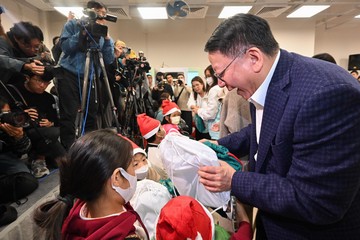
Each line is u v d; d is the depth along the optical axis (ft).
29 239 4.06
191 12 16.20
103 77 5.57
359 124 1.95
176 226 2.19
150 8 14.97
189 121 11.86
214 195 2.81
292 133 2.22
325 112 1.96
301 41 21.42
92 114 5.61
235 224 3.02
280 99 2.35
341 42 23.97
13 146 4.98
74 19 5.36
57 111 6.66
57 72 5.60
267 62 2.40
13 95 5.38
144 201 3.11
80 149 2.09
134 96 8.47
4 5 10.84
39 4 13.05
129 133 7.72
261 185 2.33
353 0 15.19
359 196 2.35
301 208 2.10
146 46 21.99
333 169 1.94
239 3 14.67
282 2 14.96
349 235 2.33
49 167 6.29
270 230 2.66
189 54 22.06
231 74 2.50
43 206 2.28
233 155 3.54
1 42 5.38
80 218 2.08
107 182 2.09
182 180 2.82
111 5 14.87
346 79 2.08
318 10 16.49
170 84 15.55
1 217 3.73
